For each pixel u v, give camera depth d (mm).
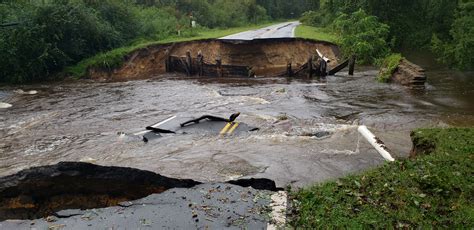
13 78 21703
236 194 5668
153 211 5246
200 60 23688
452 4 26750
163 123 11727
